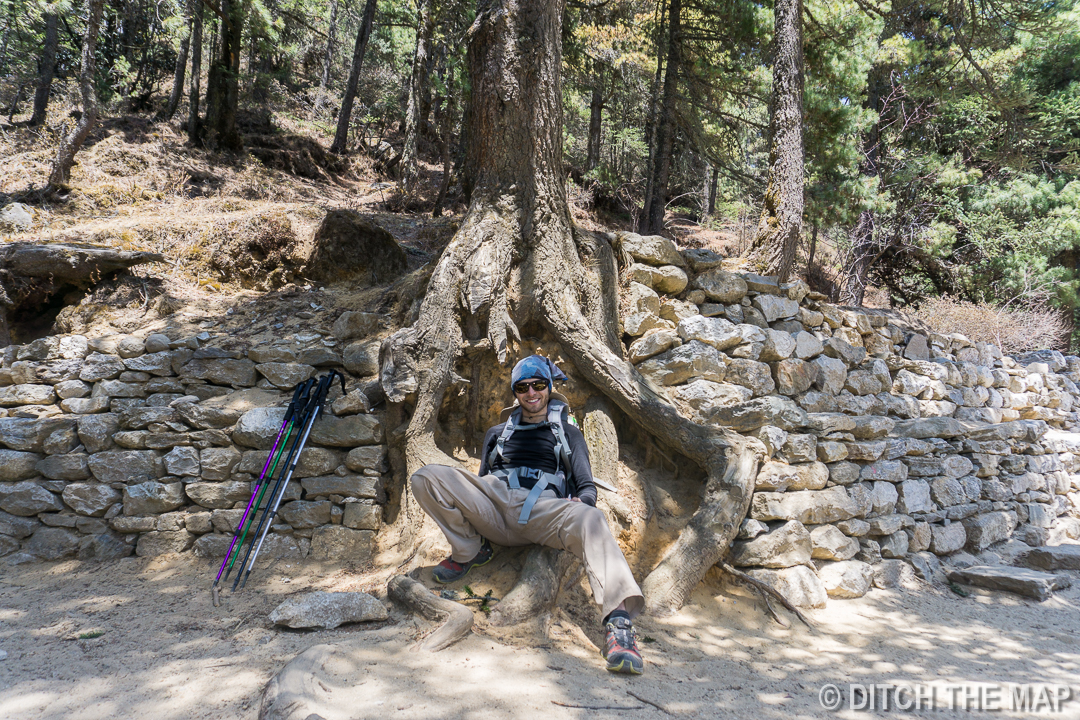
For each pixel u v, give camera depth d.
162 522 4.62
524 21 5.25
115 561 4.53
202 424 4.78
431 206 16.14
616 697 2.74
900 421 6.20
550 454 3.72
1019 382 8.80
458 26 15.38
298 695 2.43
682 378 5.28
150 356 5.06
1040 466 7.83
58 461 4.68
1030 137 13.05
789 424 4.98
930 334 7.77
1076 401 10.22
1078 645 4.04
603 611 3.15
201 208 9.62
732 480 4.44
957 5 9.80
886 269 16.05
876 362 6.67
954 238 14.75
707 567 4.19
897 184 14.55
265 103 20.67
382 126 24.38
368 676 2.72
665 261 5.73
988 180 16.30
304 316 5.77
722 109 13.76
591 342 4.97
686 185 21.97
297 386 4.92
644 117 14.97
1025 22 9.55
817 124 10.99
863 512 5.07
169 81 19.78
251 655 2.97
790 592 4.30
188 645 3.12
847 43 10.42
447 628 3.12
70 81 17.06
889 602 4.67
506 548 3.96
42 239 6.35
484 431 5.07
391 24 19.59
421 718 2.39
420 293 5.45
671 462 4.98
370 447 4.67
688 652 3.42
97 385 5.01
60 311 5.94
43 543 4.55
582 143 25.88
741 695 2.93
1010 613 4.68
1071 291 14.63
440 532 4.18
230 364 5.09
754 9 10.95
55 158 10.05
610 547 3.24
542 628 3.36
